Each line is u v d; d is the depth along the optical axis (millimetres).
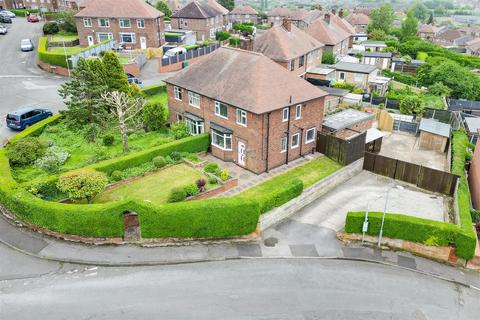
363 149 38156
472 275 25672
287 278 24250
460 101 65562
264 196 28625
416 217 29141
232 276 24172
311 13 116188
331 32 74125
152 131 41750
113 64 41812
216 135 37562
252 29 106500
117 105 35281
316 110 38156
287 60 54938
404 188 35219
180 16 91562
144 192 31125
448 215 31312
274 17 138000
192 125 40219
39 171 32219
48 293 22125
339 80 65812
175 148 36250
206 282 23562
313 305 22297
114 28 73812
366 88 64125
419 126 46219
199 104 38750
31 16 94125
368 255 26781
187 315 21125
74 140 38219
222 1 142125
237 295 22688
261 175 35094
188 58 69625
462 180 32969
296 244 27375
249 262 25438
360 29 142750
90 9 73625
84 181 27766
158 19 76375
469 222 27312
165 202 29641
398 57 96375
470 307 22969
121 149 37312
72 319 20562
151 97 52875
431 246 26750
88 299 21859
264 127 33469
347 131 42531
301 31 64438
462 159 37375
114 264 24578
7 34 80750
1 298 21656
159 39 77625
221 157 37688
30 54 68188
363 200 33031
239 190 32531
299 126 36969
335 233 28734
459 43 165750
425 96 68125
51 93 51156
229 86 35875
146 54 72500
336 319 21438
